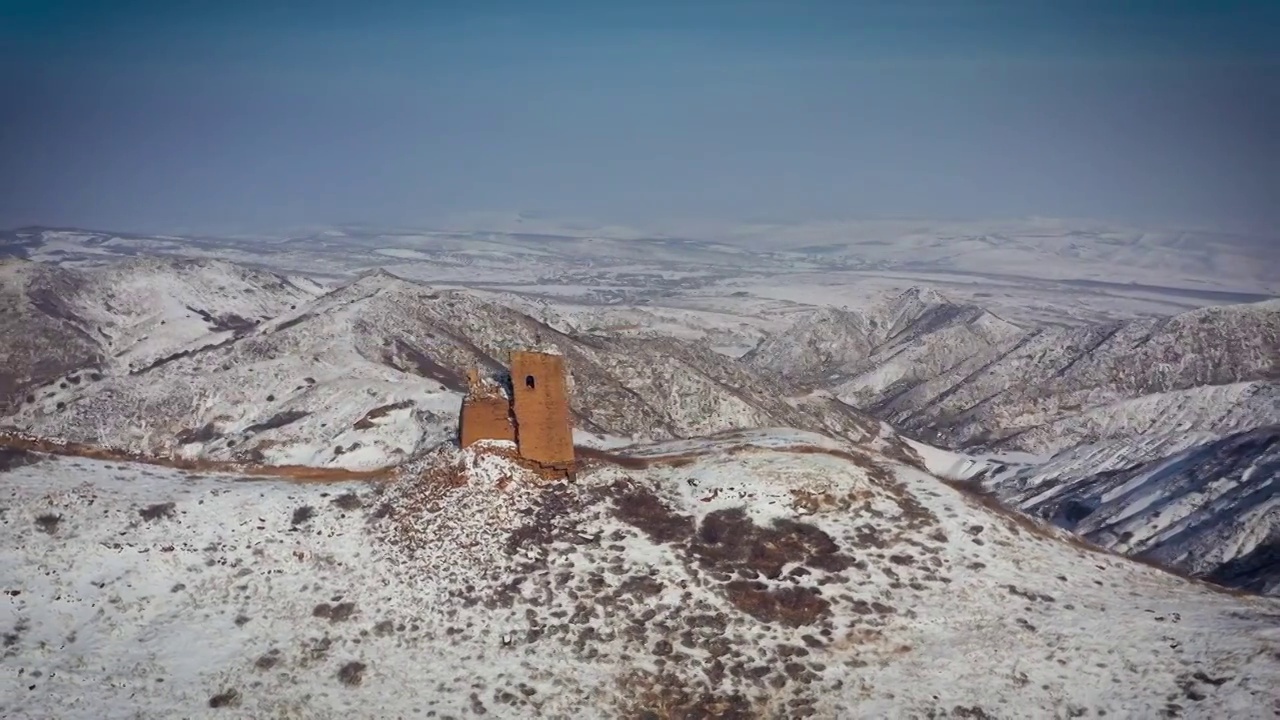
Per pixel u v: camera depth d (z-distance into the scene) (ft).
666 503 133.80
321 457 203.72
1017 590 119.44
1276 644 104.99
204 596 114.32
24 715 92.32
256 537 123.95
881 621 112.78
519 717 97.96
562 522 127.65
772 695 101.76
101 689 97.91
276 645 107.14
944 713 98.12
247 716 96.32
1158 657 105.19
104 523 123.44
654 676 104.12
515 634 109.81
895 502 135.64
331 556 121.29
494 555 121.29
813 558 123.03
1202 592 125.59
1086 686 101.60
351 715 97.40
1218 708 95.50
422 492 131.44
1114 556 136.56
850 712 98.68
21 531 120.26
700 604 114.62
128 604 111.55
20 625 105.50
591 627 110.73
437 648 107.86
